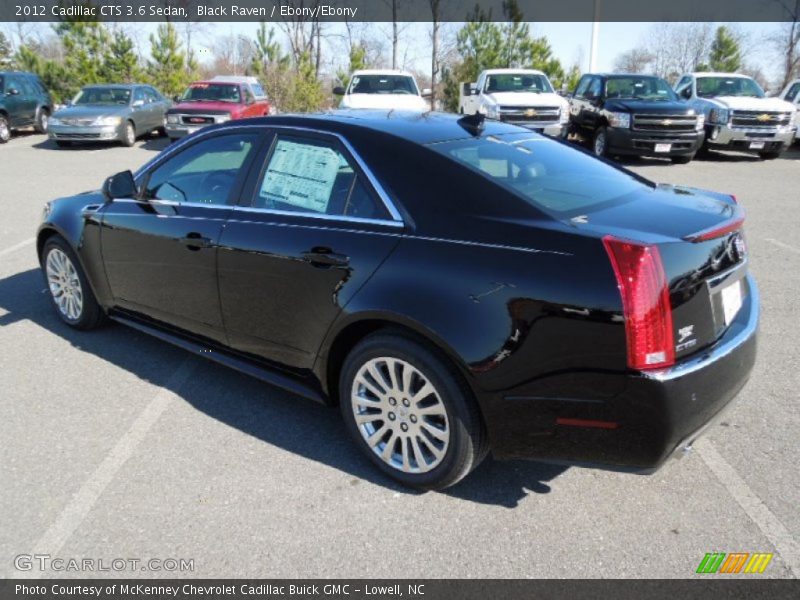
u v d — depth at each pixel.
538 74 17.02
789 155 16.44
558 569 2.58
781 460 3.26
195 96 17.44
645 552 2.66
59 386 4.04
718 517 2.86
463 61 26.02
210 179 3.82
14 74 19.70
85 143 18.69
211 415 3.73
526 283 2.57
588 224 2.65
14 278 6.16
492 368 2.63
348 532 2.79
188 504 2.95
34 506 2.93
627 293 2.40
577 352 2.50
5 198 10.33
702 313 2.61
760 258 6.91
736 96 15.56
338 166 3.26
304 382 3.45
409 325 2.80
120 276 4.30
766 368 4.29
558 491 3.06
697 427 2.61
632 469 2.62
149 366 4.34
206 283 3.72
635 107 14.03
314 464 3.27
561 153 3.57
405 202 2.98
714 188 11.45
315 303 3.18
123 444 3.42
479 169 2.99
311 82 24.03
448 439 2.86
